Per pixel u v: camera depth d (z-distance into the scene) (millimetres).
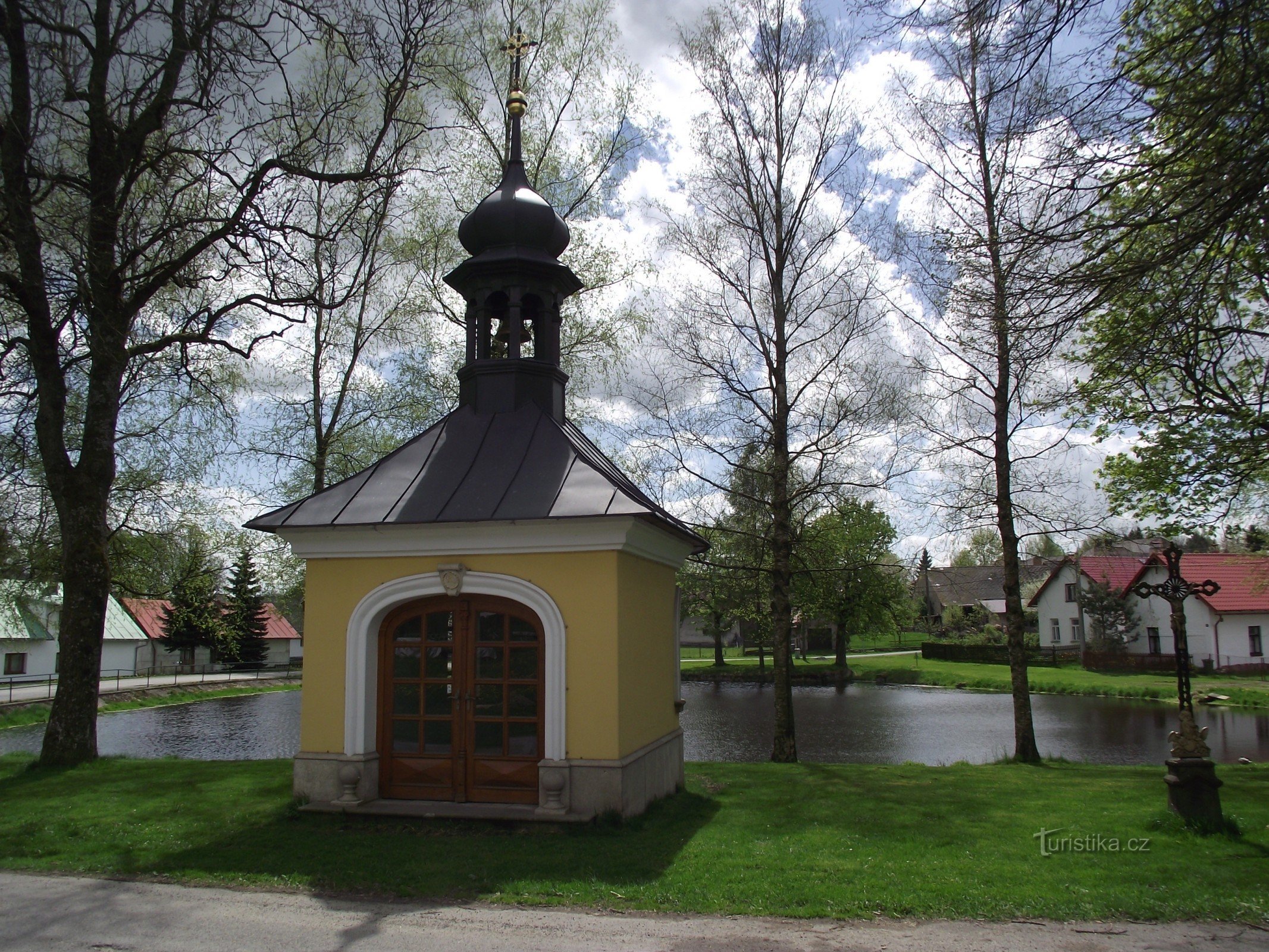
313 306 14180
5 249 12297
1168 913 6410
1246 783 12594
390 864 7652
